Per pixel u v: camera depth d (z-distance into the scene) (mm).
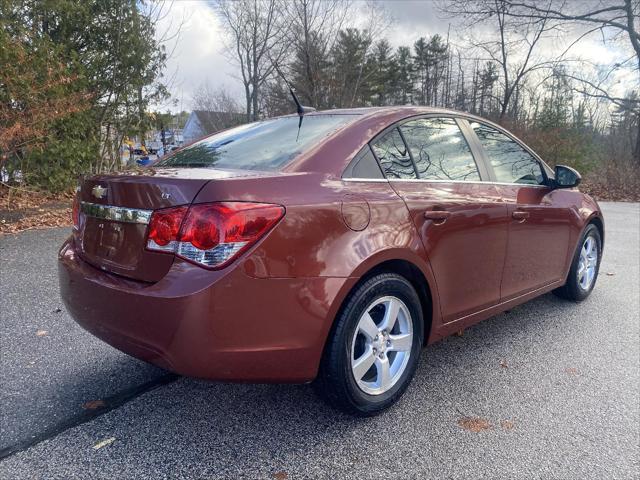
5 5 8500
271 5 21688
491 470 2109
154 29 11695
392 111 2885
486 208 3027
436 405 2633
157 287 1978
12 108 8188
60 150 9375
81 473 2043
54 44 9438
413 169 2762
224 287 1929
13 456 2145
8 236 6875
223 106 32250
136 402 2617
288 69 21359
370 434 2359
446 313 2844
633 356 3287
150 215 2076
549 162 17125
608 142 21234
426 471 2094
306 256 2113
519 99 20234
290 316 2078
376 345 2471
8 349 3229
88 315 2281
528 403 2668
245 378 2062
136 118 11828
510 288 3367
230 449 2225
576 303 4414
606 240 7812
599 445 2303
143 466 2096
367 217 2355
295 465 2119
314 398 2689
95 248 2402
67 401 2613
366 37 20312
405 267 2561
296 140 2650
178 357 1960
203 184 2004
